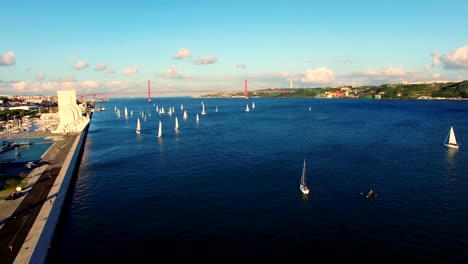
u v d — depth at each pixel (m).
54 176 88.81
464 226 60.97
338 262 50.72
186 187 84.62
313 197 75.69
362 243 55.75
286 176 91.81
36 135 177.50
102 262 51.94
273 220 64.38
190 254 53.41
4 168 104.25
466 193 77.12
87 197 79.88
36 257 47.75
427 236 57.66
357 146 132.50
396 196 75.56
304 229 60.66
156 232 60.66
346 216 65.75
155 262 51.44
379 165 102.12
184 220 65.19
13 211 64.25
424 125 197.62
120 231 61.47
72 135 174.00
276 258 51.91
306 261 51.00
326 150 125.44
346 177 89.94
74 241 58.38
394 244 55.25
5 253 48.84
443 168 98.19
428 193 77.31
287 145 137.25
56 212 63.44
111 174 99.88
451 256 51.75
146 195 79.81
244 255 52.81
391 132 170.12
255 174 94.38
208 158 116.69
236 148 133.75
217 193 79.50
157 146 144.88
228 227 61.88
